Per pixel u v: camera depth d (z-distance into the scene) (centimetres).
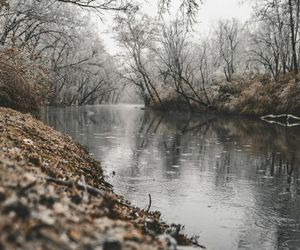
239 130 3325
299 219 1142
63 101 6994
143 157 1953
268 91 4728
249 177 1616
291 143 2558
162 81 7306
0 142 900
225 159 1975
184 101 6184
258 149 2305
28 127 1310
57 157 1092
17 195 496
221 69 7062
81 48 6738
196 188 1420
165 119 4541
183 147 2328
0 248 379
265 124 3891
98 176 1298
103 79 7938
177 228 835
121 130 3117
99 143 2338
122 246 467
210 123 4019
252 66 6838
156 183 1455
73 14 3772
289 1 4344
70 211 532
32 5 2908
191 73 6031
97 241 453
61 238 437
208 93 5869
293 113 4091
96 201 681
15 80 2016
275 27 5231
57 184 682
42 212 481
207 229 1035
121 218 685
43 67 2352
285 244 968
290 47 5125
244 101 5016
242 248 930
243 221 1111
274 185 1500
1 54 2038
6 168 589
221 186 1461
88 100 8869
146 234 636
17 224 427
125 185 1395
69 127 3105
